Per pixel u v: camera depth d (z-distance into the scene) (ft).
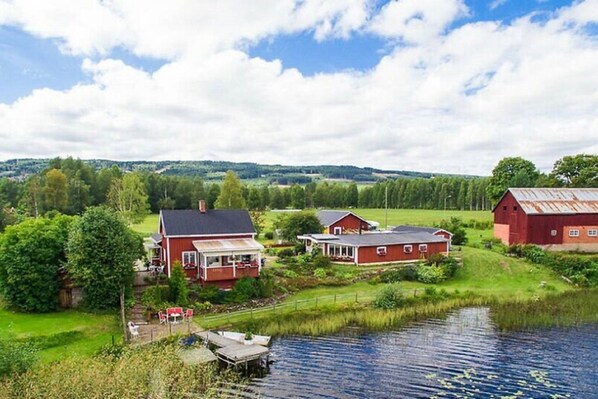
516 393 76.28
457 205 462.19
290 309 121.49
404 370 85.97
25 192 316.19
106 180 378.94
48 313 106.01
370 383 80.43
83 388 63.16
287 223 211.61
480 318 118.83
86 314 106.32
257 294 129.08
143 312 110.22
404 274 156.97
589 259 163.43
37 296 106.01
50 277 107.45
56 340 90.68
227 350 88.79
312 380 81.66
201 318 112.68
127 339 93.50
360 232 209.05
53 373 65.62
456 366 87.76
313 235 187.93
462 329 110.01
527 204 188.85
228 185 260.42
